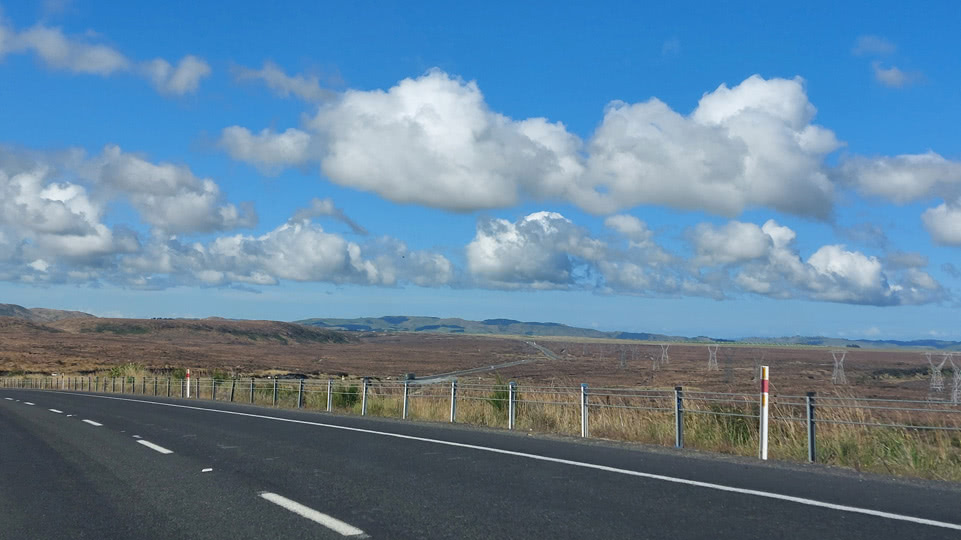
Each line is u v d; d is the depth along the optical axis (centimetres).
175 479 1112
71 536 781
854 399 1440
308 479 1085
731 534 733
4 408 2823
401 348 18925
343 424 1983
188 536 769
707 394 1549
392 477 1089
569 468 1153
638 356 13250
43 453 1435
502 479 1060
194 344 16262
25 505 938
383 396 2681
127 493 1008
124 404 3064
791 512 827
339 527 787
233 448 1463
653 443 1518
